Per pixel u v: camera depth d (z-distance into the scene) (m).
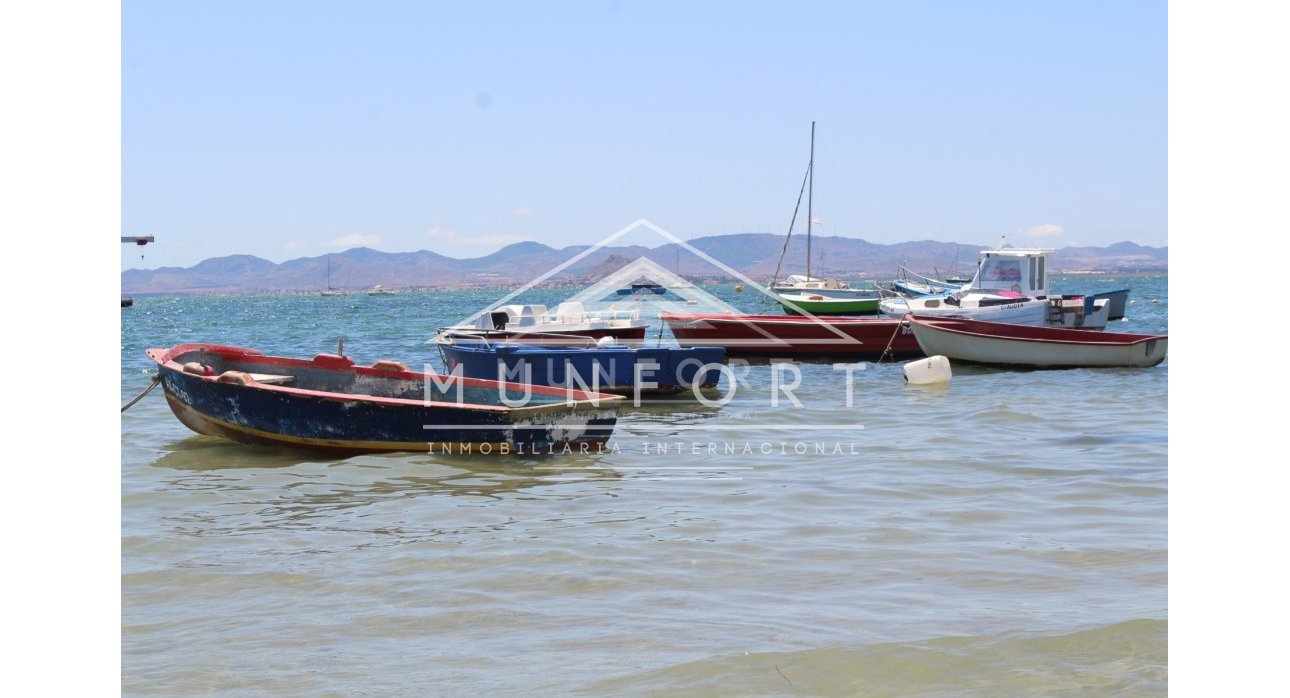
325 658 7.08
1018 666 6.77
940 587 8.38
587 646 7.23
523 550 9.55
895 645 7.12
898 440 15.53
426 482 12.60
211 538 10.08
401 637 7.46
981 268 37.22
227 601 8.25
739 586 8.48
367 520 10.76
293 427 14.17
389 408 13.81
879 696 6.42
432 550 9.59
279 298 199.88
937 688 6.50
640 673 6.76
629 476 12.91
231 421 14.58
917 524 10.34
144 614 7.96
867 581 8.55
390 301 142.12
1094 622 7.46
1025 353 26.30
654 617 7.78
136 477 12.95
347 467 13.47
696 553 9.41
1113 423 16.92
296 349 35.97
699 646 7.19
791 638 7.30
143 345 38.97
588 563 9.14
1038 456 13.93
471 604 8.12
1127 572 8.65
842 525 10.34
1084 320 33.94
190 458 14.16
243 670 6.88
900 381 24.19
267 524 10.62
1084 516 10.57
